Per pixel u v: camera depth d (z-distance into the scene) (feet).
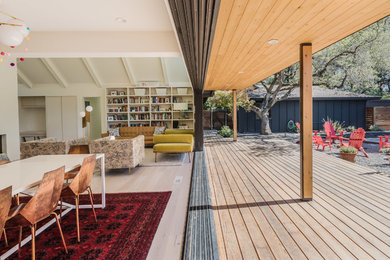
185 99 36.29
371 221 8.55
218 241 7.38
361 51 32.63
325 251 6.71
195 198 10.97
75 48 14.39
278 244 7.14
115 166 16.76
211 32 7.79
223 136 41.65
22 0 10.27
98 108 43.32
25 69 32.30
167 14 11.97
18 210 6.79
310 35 9.61
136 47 14.42
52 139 19.80
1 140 21.44
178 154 25.36
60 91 35.19
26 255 7.00
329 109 49.88
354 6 6.96
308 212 9.44
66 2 10.56
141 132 32.12
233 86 27.99
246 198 11.20
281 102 51.21
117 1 10.52
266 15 7.58
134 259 6.79
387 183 13.30
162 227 8.77
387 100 48.16
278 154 23.47
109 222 9.21
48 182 6.48
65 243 7.48
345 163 18.84
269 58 13.66
